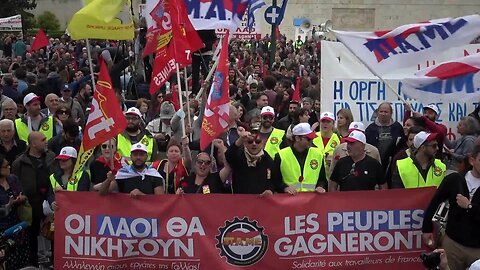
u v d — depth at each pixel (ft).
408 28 42.60
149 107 57.06
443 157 45.19
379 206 35.37
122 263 35.06
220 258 34.91
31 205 40.60
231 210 34.86
